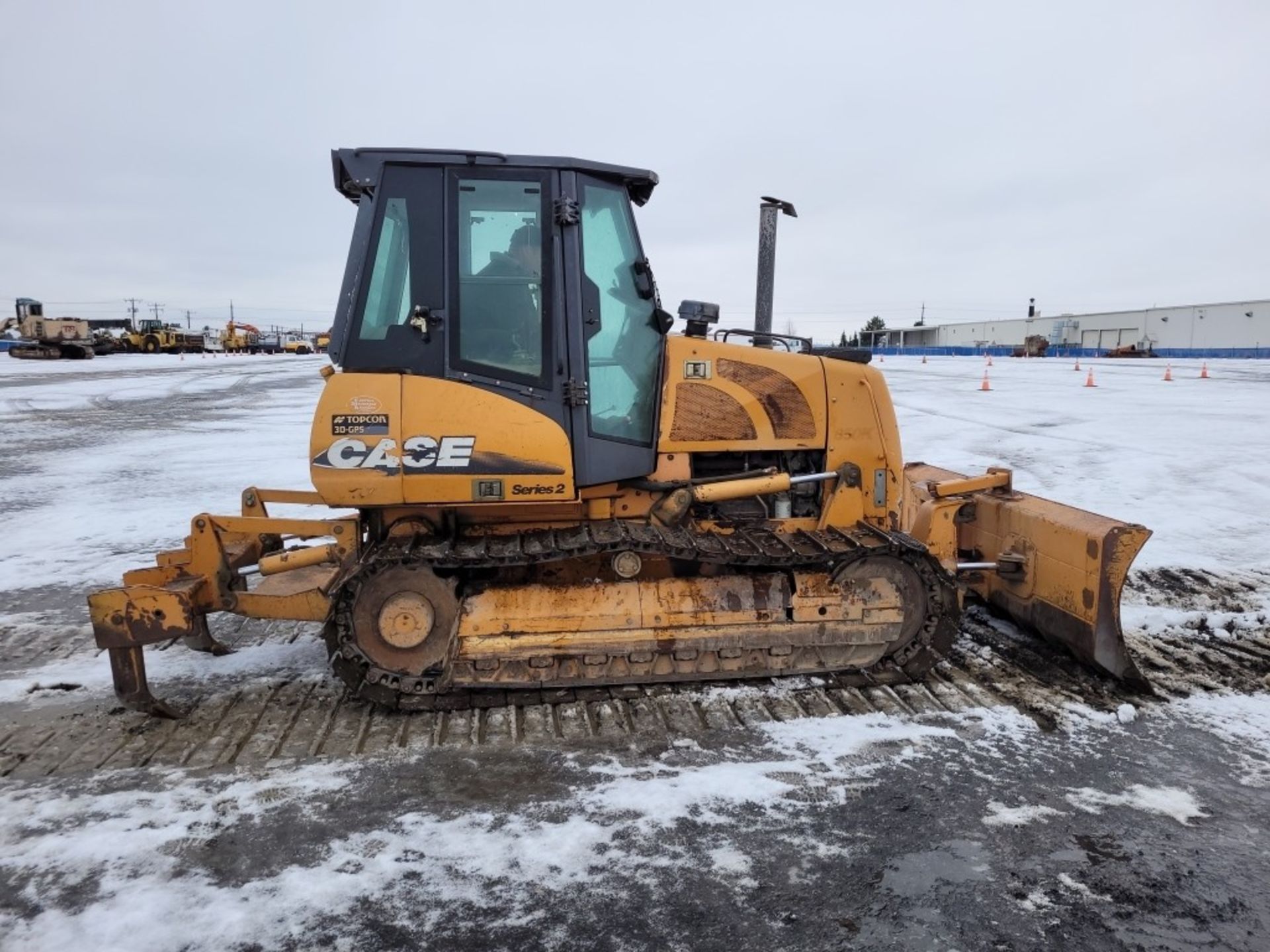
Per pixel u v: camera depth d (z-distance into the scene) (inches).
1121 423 587.5
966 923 103.7
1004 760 142.9
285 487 388.2
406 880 111.2
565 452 158.9
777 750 145.5
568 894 108.6
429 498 157.0
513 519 171.6
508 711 160.1
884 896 108.3
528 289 159.0
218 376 1214.9
